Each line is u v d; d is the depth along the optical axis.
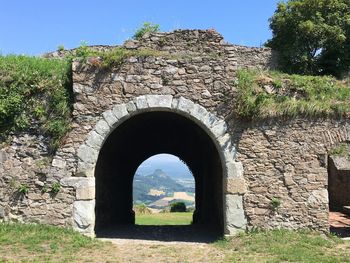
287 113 9.84
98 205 11.25
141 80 9.81
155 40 11.39
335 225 12.88
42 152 9.68
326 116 9.92
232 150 9.72
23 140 9.72
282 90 10.12
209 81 9.87
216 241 9.69
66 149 9.65
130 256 8.23
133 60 9.85
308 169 9.74
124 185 15.09
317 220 9.61
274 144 9.79
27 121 9.77
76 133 9.68
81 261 7.70
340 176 16.72
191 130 13.70
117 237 10.41
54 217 9.46
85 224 9.42
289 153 9.77
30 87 9.84
